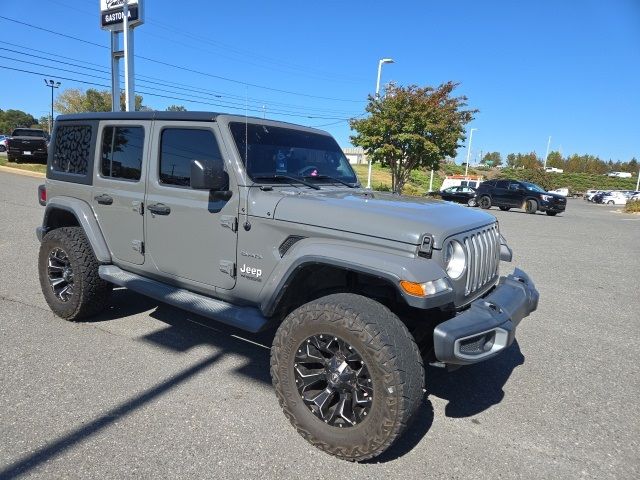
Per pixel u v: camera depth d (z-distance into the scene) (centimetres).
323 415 280
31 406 314
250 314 335
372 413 260
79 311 447
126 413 311
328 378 279
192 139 363
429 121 2100
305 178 383
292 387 288
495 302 302
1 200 1277
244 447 283
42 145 2364
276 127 386
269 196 324
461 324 266
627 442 309
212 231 348
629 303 634
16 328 442
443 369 408
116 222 420
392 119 2186
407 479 262
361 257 274
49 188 488
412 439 302
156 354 401
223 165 342
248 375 372
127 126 408
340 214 294
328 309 271
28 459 262
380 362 254
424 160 2216
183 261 373
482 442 303
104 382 350
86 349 404
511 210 2673
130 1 2372
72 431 289
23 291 550
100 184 429
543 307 601
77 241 440
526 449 297
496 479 267
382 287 313
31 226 952
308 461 273
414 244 271
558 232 1471
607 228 1703
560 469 278
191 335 444
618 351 463
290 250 309
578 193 7738
